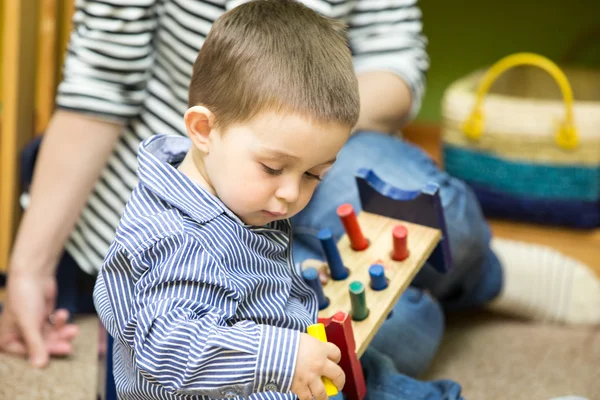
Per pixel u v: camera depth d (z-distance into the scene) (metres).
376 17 1.61
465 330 1.70
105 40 1.42
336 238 1.40
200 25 1.40
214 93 0.94
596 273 2.01
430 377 1.52
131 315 0.89
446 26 2.54
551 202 2.01
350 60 0.98
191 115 0.94
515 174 2.01
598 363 1.57
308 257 1.41
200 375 0.85
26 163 1.71
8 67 1.71
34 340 1.49
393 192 1.20
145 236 0.90
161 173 0.95
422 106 2.64
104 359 1.14
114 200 1.57
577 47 2.46
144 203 0.94
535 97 2.38
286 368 0.84
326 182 1.44
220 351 0.84
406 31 1.64
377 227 1.21
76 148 1.47
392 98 1.57
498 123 1.99
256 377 0.84
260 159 0.90
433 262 1.24
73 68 1.46
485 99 2.01
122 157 1.55
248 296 0.95
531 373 1.54
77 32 1.47
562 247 2.04
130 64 1.44
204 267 0.88
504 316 1.76
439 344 1.59
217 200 0.95
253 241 0.97
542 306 1.73
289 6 1.00
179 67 1.47
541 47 2.49
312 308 1.06
